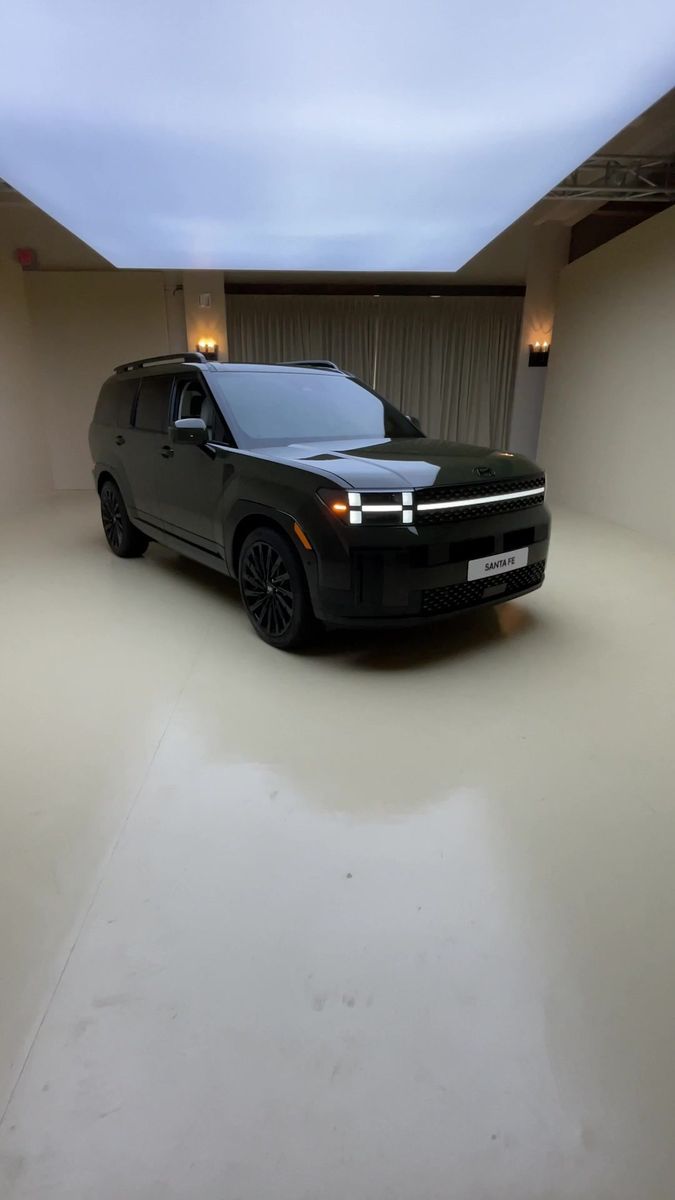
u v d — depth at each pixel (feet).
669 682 9.01
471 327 28.09
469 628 11.05
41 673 9.37
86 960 4.62
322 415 11.62
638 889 5.32
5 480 22.71
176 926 4.91
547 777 6.84
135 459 13.52
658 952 4.72
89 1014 4.23
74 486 27.86
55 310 25.66
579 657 9.85
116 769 6.97
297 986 4.44
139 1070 3.89
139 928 4.90
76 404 26.84
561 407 23.95
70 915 5.01
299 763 7.07
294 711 8.21
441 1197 3.28
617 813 6.26
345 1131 3.58
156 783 6.70
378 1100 3.73
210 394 10.99
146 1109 3.67
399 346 28.30
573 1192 3.31
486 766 7.03
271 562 9.79
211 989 4.41
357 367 28.50
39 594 13.04
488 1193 3.30
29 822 6.09
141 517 13.98
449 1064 3.93
